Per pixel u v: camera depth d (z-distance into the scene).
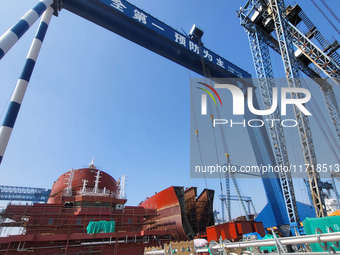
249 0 44.50
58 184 56.66
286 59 35.16
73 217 41.88
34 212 39.75
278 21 38.38
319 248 8.09
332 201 50.56
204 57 38.50
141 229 47.59
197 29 39.84
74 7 28.95
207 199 62.28
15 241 32.91
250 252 6.99
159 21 34.94
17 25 22.47
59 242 36.50
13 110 22.44
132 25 31.92
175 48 36.25
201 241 29.92
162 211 56.34
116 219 45.84
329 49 37.47
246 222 34.50
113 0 30.50
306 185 47.78
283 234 35.59
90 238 37.78
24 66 24.62
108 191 53.84
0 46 20.06
